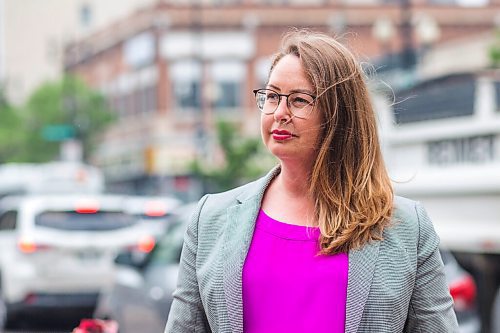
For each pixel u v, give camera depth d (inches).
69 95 2716.5
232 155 1836.9
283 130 139.6
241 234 138.1
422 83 445.4
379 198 137.4
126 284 441.1
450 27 2456.9
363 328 132.2
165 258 442.6
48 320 623.5
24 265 594.6
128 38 2755.9
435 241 138.9
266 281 134.3
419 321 138.0
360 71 142.9
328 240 134.1
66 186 1179.9
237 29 2544.3
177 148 2556.6
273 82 141.0
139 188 2694.4
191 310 143.5
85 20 3523.6
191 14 2556.6
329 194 137.6
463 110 426.6
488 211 419.8
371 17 2450.8
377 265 133.8
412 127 454.3
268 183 142.9
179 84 2571.4
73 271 597.9
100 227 608.4
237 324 134.6
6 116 2844.5
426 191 450.6
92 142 2716.5
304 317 132.8
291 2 2573.8
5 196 1150.3
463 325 384.8
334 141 140.0
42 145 2741.1
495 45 1453.0
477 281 431.5
